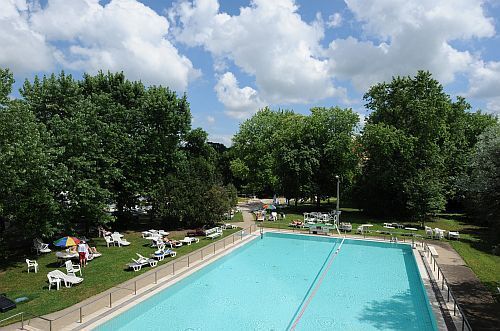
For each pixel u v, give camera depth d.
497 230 18.52
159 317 15.27
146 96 34.66
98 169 27.62
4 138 19.97
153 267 21.22
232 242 28.66
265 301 17.22
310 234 32.28
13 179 20.09
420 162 39.19
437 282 18.72
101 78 34.38
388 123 41.69
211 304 16.78
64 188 24.78
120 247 26.53
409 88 39.97
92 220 27.48
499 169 16.70
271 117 60.25
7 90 20.95
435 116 38.75
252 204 61.62
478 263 22.70
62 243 22.25
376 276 21.41
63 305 15.21
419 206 36.19
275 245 29.55
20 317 13.98
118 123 31.42
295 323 14.79
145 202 34.81
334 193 46.66
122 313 14.43
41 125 23.81
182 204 32.09
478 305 15.52
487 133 18.56
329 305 16.81
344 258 25.59
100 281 18.50
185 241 27.48
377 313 15.94
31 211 22.41
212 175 35.75
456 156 44.38
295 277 21.08
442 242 29.30
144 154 32.91
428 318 15.37
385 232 32.66
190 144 62.59
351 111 45.47
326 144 44.38
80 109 27.22
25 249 25.38
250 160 59.56
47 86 27.00
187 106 36.66
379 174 40.31
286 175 45.19
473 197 19.36
